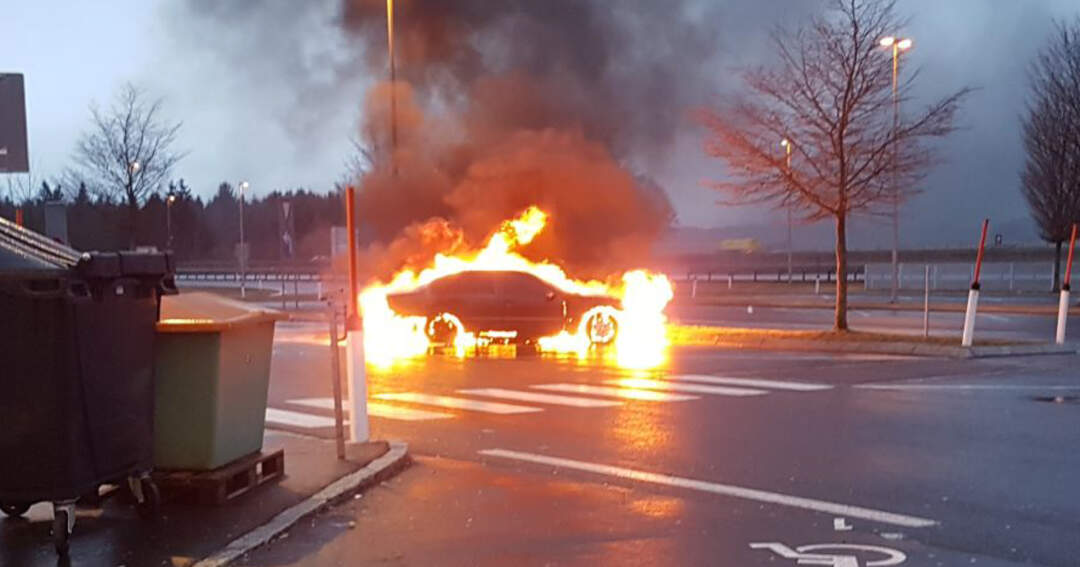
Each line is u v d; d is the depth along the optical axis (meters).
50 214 19.30
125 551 6.09
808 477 8.12
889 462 8.64
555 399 12.74
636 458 8.99
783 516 6.93
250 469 7.52
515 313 19.59
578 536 6.50
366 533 6.62
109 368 6.41
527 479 8.23
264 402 7.96
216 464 7.17
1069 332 22.16
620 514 7.05
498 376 15.21
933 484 7.82
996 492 7.54
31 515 6.94
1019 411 11.29
